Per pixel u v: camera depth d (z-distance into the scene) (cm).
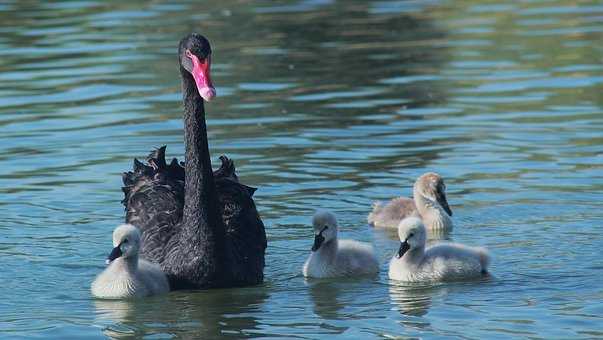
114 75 2358
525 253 1366
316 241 1318
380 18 2998
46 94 2212
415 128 1939
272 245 1432
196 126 1287
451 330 1105
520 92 2180
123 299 1232
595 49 2538
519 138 1861
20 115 2053
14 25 2939
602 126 1917
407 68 2416
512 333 1090
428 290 1264
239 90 2239
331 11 3120
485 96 2158
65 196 1609
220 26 2892
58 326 1138
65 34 2798
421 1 3262
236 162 1755
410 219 1328
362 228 1520
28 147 1848
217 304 1220
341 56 2538
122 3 3250
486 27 2847
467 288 1265
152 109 2094
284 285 1299
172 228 1342
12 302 1223
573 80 2267
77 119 2025
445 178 1670
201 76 1244
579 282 1255
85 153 1817
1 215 1527
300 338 1095
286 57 2541
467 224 1489
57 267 1345
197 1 3291
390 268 1334
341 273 1324
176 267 1284
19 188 1642
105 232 1473
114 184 1664
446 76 2334
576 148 1794
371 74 2364
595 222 1466
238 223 1349
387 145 1839
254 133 1919
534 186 1620
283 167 1730
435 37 2742
